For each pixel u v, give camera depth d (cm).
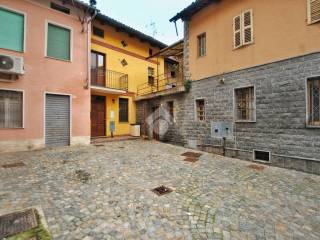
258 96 668
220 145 793
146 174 507
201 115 909
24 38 777
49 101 855
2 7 733
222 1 794
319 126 530
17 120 771
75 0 867
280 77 611
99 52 1167
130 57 1352
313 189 421
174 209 323
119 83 1268
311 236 258
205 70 865
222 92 790
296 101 575
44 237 245
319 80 545
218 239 248
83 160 641
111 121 1238
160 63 1605
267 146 641
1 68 686
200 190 407
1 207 319
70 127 911
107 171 525
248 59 699
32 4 801
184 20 961
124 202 346
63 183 433
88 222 281
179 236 253
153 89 1515
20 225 269
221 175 513
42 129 825
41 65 822
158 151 825
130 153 769
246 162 669
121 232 259
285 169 584
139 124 1321
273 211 323
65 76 893
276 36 623
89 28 979
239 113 740
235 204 346
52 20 855
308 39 553
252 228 274
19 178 461
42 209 316
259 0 670
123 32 1298
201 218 297
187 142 951
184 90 945
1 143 730
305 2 561
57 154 725
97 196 369
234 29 742
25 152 750
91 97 1152
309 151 548
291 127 585
